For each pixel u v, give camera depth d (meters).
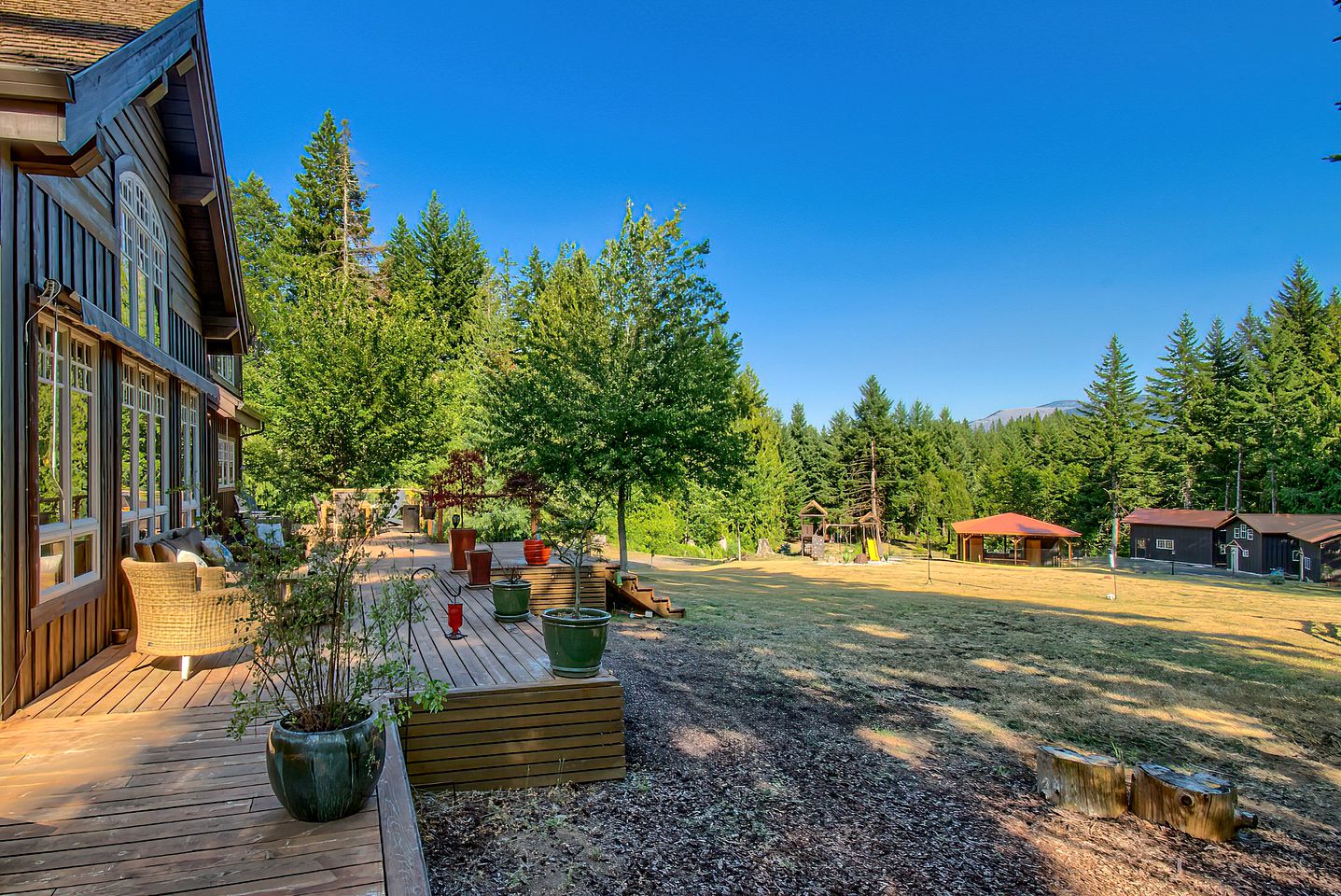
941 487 49.97
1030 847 4.62
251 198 32.06
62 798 2.84
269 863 2.38
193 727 3.68
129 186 5.83
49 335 4.30
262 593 2.94
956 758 6.18
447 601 7.87
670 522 32.31
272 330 21.00
